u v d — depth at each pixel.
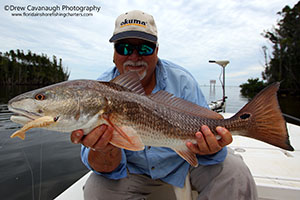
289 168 0.72
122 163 0.58
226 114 1.55
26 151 1.40
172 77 0.71
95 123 0.45
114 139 0.45
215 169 0.57
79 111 0.44
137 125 0.48
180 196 0.61
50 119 0.41
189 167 0.64
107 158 0.52
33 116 0.42
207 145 0.49
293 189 0.57
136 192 0.62
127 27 0.60
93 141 0.44
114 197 0.58
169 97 0.55
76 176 1.05
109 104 0.46
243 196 0.52
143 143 0.50
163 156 0.60
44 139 1.69
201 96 0.71
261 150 0.90
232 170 0.55
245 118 0.52
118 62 0.66
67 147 1.50
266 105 0.50
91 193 0.56
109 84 0.48
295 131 1.16
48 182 0.99
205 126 0.49
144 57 0.63
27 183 0.97
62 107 0.43
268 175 0.67
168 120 0.51
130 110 0.48
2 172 1.09
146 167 0.62
